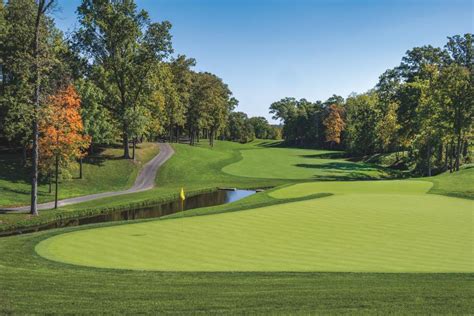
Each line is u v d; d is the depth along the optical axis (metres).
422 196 27.72
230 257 13.42
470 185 36.28
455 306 8.75
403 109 62.44
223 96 108.31
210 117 92.38
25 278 11.14
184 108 80.75
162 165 59.06
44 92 29.80
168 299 9.38
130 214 33.81
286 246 14.77
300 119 138.88
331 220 19.45
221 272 11.66
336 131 117.25
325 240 15.64
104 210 34.38
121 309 8.73
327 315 8.24
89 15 50.88
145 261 13.03
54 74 31.81
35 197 30.92
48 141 32.53
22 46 31.27
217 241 15.55
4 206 35.00
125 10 51.91
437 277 11.02
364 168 68.25
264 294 9.66
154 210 35.72
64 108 32.53
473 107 51.56
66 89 34.22
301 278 11.03
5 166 45.97
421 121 55.38
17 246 15.05
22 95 30.47
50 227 28.58
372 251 14.08
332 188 34.91
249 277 11.16
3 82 38.88
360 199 26.23
